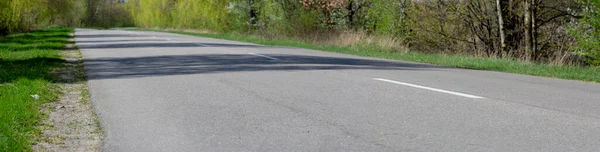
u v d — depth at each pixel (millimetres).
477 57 20844
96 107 8484
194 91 9820
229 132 6297
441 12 25719
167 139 6059
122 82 11672
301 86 10188
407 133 6027
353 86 10086
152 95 9492
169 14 82562
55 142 6141
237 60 16906
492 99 8391
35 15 60281
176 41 33656
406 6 27922
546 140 5570
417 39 27234
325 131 6211
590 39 17359
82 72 14531
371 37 28562
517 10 23422
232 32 54125
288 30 39250
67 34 50125
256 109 7758
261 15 47000
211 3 56562
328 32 35656
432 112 7258
